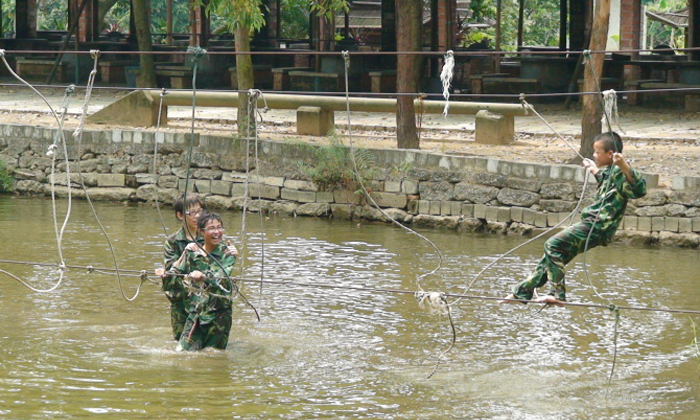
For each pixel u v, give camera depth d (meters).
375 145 23.78
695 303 14.81
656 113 29.59
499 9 36.72
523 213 20.42
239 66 23.94
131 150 24.28
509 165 20.52
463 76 36.81
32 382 10.98
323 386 11.05
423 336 13.19
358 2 50.62
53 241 19.03
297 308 14.54
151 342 12.61
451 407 10.45
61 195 24.84
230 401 10.48
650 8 51.06
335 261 17.67
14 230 20.17
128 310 14.23
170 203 23.86
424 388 11.05
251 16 22.56
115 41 43.84
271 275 16.52
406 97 22.94
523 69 34.38
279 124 27.30
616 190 10.08
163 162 23.95
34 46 41.72
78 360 11.80
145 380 11.10
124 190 24.38
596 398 10.80
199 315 12.17
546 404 10.59
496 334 13.31
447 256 18.20
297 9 46.28
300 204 22.61
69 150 24.81
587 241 10.09
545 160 21.75
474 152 22.88
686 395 10.90
